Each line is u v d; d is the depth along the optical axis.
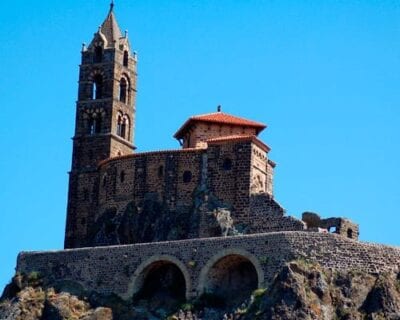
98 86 193.25
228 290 157.00
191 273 156.62
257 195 167.50
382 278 150.25
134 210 174.88
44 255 166.88
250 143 170.38
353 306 147.88
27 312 159.62
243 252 154.38
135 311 157.25
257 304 148.75
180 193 172.88
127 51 196.00
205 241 157.38
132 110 194.25
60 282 163.62
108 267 162.12
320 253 152.12
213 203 169.62
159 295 160.00
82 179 186.88
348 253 152.50
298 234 153.12
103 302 159.62
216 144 172.38
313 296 147.00
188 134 183.38
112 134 188.62
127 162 178.00
